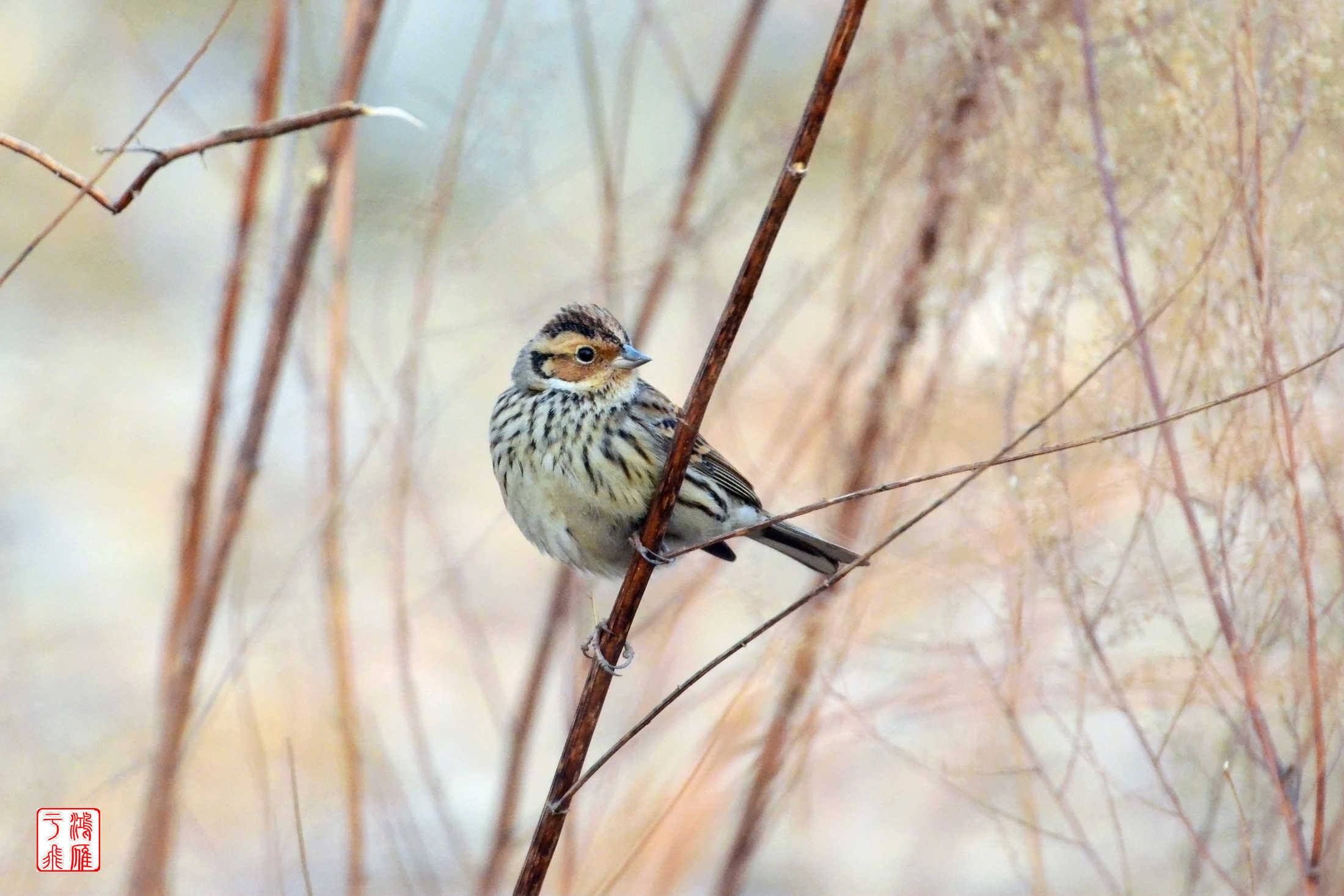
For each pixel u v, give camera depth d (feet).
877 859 44.11
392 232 38.70
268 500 52.80
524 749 39.70
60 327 73.51
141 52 51.11
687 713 37.91
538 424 34.58
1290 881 31.22
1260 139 27.71
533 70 37.55
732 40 41.70
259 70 36.58
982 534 32.86
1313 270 27.99
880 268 37.06
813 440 40.93
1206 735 32.83
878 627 34.71
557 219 43.98
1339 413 28.45
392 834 37.55
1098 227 30.71
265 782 33.32
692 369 43.42
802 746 37.22
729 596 39.96
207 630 35.19
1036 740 39.96
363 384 39.58
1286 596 27.63
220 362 37.04
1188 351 29.32
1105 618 30.58
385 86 52.11
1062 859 39.14
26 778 41.55
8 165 71.77
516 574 61.67
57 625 55.16
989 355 34.53
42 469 66.95
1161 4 30.81
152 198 75.61
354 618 52.42
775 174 39.58
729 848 39.42
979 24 32.83
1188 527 29.17
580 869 36.45
